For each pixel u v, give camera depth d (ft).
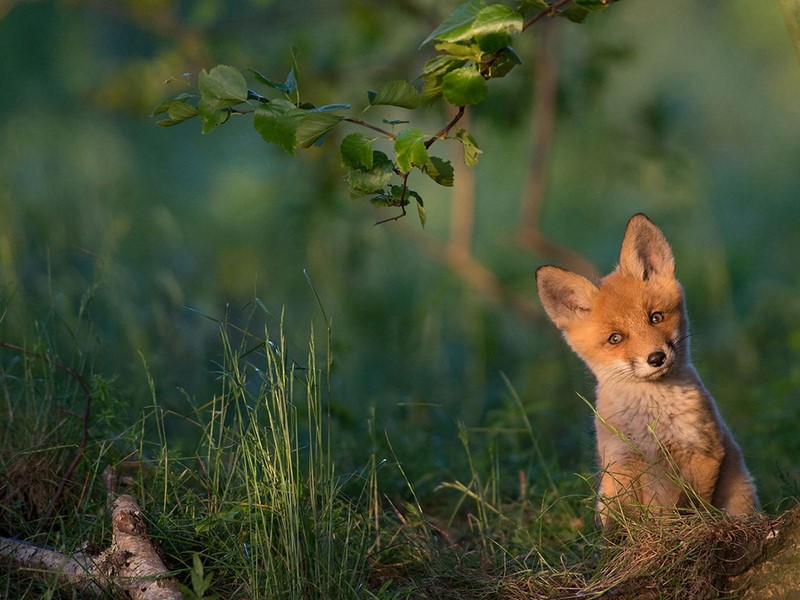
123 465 26.37
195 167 83.51
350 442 32.76
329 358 23.29
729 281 56.90
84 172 57.93
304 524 21.91
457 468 32.86
